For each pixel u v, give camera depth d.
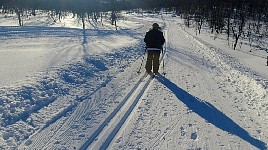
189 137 5.89
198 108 7.66
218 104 8.09
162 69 12.38
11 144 5.16
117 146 5.34
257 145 5.68
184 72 12.05
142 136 5.82
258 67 14.48
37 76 9.05
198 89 9.56
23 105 6.77
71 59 12.28
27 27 32.22
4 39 20.48
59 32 28.20
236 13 44.75
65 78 9.41
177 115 7.06
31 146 5.18
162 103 7.90
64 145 5.29
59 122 6.27
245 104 8.15
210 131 6.23
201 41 25.20
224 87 9.97
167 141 5.67
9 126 5.79
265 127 6.56
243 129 6.42
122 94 8.52
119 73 11.26
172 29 40.28
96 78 10.16
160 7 116.12
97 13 64.69
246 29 36.84
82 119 6.50
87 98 7.94
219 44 24.64
